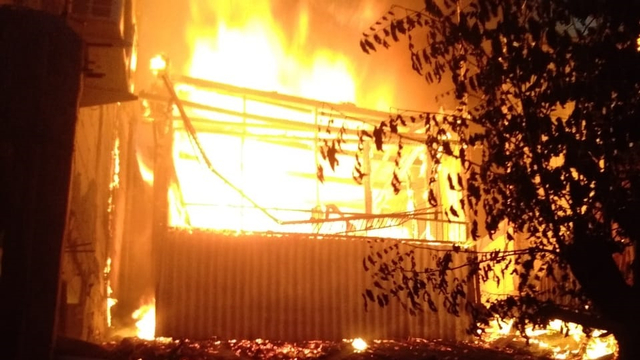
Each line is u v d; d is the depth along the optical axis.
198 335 12.03
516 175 6.54
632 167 6.15
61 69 5.23
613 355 9.88
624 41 6.00
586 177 6.02
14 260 4.74
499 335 13.81
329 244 13.16
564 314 6.82
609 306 6.11
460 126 7.04
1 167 4.86
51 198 4.98
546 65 6.28
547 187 6.45
